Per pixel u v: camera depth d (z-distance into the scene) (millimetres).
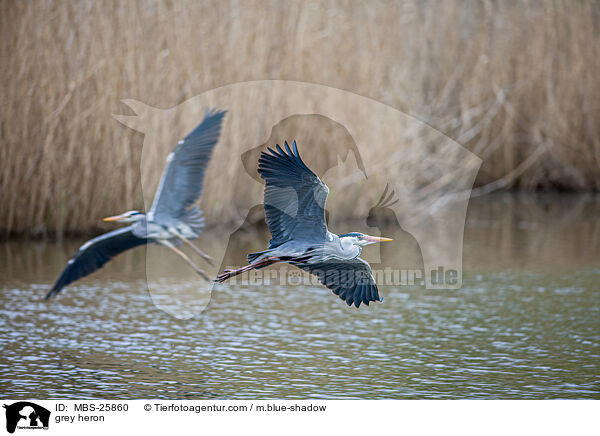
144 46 16766
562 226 20000
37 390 8906
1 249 15961
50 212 16859
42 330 11125
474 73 24188
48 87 16281
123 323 11586
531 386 9102
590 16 24531
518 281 14180
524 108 24922
